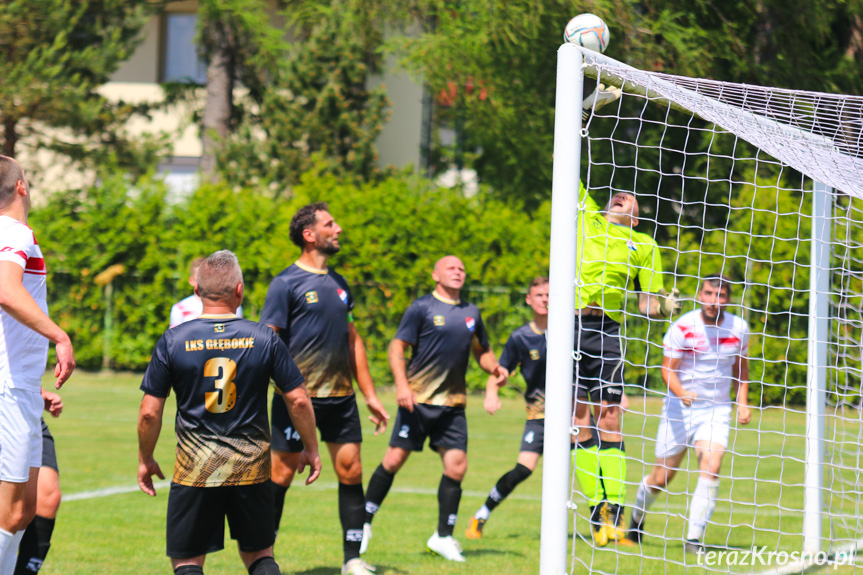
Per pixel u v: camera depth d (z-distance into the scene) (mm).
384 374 48562
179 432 10641
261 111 71312
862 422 17438
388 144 75562
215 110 70188
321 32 66625
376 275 48469
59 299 51906
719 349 18297
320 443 30922
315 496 22469
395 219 48406
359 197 49062
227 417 10578
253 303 50125
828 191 17234
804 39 47188
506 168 63438
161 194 51719
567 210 11352
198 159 80062
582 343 16844
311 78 67938
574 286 11297
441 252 48125
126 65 80000
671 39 44844
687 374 18406
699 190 51406
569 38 12562
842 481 18719
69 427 32969
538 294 18547
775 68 47250
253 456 10688
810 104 15281
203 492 10500
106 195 51562
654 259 16484
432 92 59594
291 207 50156
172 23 80625
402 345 17234
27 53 60344
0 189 11078
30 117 60500
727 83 13695
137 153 66875
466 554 16609
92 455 27156
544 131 56375
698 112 13656
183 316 17781
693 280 40594
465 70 54188
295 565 15359
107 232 51094
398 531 18797
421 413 17000
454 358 17109
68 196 53312
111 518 18781
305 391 11125
